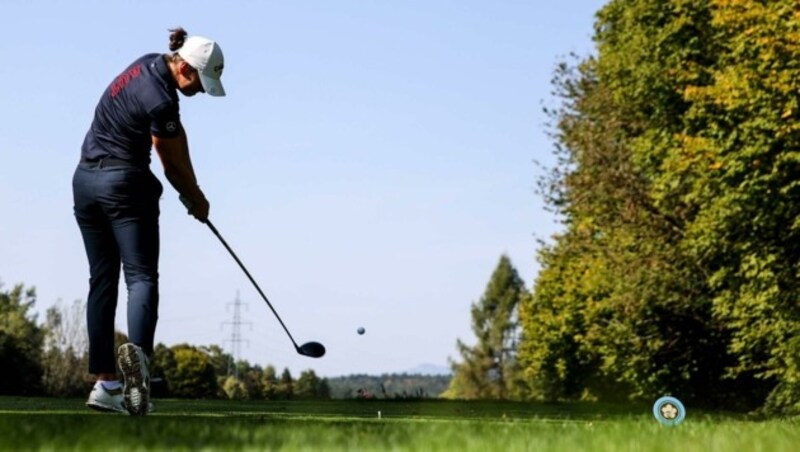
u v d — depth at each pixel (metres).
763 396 39.22
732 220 27.94
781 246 27.52
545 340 54.91
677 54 34.72
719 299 30.83
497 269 142.25
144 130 7.58
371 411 14.89
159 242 7.74
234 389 108.06
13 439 4.15
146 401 7.17
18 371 73.06
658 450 4.37
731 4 27.47
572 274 44.91
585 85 43.25
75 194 7.64
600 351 40.84
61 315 91.25
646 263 37.16
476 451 4.16
